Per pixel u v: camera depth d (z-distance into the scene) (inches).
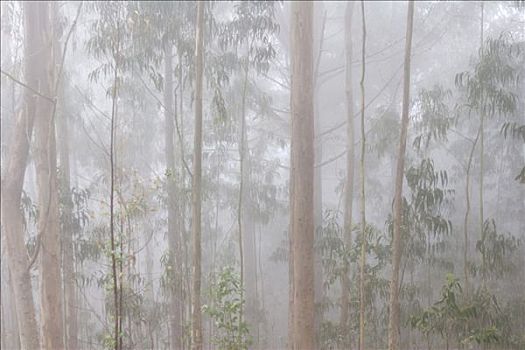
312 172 269.4
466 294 298.2
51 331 280.8
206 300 351.9
